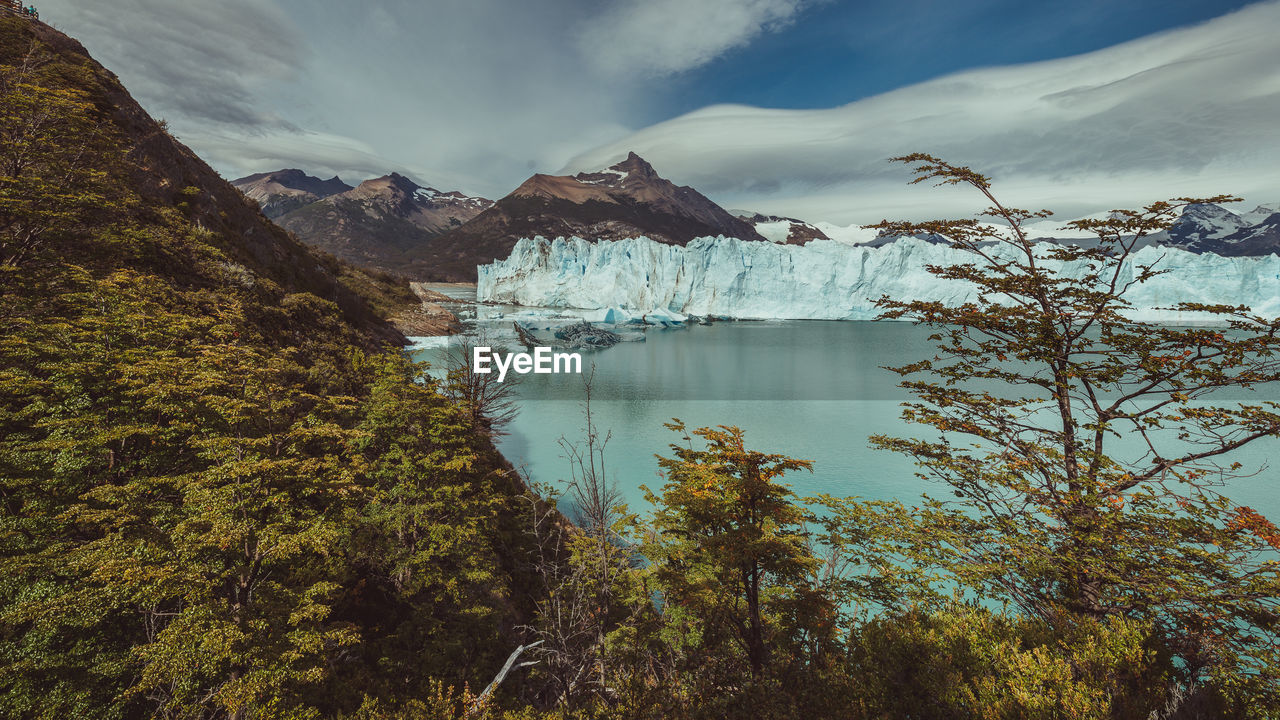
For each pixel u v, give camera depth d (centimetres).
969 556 1145
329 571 1484
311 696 1168
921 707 770
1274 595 799
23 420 1223
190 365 1431
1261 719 617
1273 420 907
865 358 9788
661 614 1460
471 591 1944
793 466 1050
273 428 1304
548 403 6488
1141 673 711
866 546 1288
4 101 1888
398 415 2089
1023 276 1219
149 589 838
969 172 1311
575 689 1213
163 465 1259
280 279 5084
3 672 816
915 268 14362
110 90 4022
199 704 866
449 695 1123
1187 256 10456
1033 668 688
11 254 1778
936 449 1344
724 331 13575
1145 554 978
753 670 941
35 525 1011
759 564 1059
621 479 4100
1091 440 1226
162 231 3241
